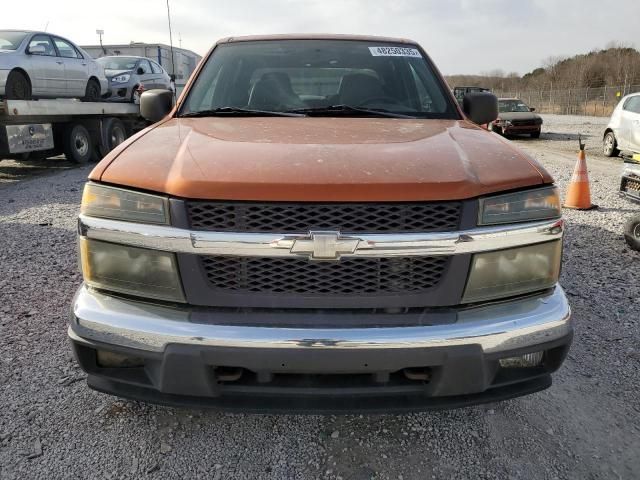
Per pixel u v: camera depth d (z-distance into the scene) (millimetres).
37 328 3297
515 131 18641
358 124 2680
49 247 4961
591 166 11242
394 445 2301
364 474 2125
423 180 1907
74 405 2529
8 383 2691
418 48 3588
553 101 42906
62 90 10641
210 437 2332
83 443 2273
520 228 1978
